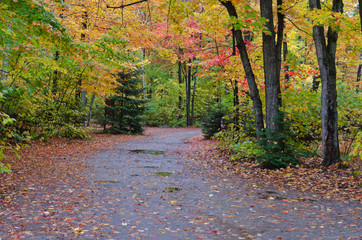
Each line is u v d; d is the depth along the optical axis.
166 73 43.53
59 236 4.05
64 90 17.28
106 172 9.12
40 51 10.27
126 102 24.08
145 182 7.96
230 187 7.50
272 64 10.16
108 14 16.80
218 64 14.77
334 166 8.70
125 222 4.79
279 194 6.77
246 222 4.86
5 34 6.89
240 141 12.79
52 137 16.17
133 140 19.98
